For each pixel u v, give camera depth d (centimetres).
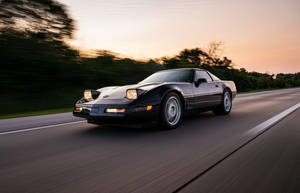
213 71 2925
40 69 977
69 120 465
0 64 879
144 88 346
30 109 838
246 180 163
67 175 178
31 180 169
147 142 278
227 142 272
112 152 239
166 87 356
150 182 162
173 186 154
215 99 467
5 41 889
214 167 189
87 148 257
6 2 899
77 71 1116
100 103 329
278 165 192
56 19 1059
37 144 279
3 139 307
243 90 3219
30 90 945
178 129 356
